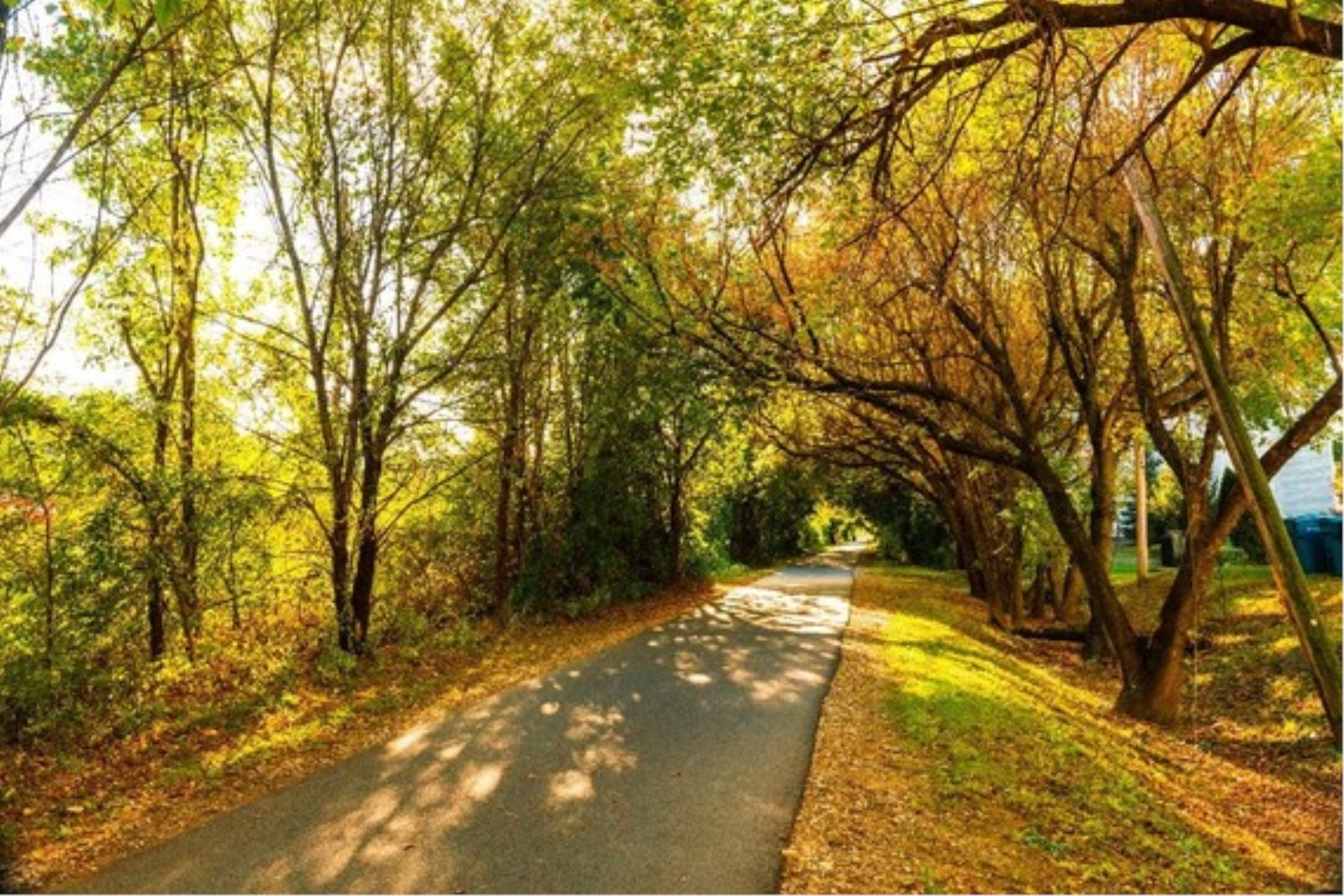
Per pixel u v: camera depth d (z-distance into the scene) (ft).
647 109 27.63
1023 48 22.95
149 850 24.48
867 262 48.24
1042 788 30.99
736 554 164.25
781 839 24.62
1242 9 20.07
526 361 69.21
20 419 38.17
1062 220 30.25
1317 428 42.78
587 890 21.29
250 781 30.94
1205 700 54.95
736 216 46.06
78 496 41.01
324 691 46.88
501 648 63.10
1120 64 42.42
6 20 22.41
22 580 37.73
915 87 24.07
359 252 52.70
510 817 26.48
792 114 27.09
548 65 56.03
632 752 33.60
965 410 47.65
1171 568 126.82
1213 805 34.88
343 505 53.01
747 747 34.22
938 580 131.54
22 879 22.54
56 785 30.96
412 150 55.26
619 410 84.33
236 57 46.85
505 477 73.05
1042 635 78.84
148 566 41.37
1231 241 43.70
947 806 27.91
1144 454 105.50
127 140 43.91
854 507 172.76
